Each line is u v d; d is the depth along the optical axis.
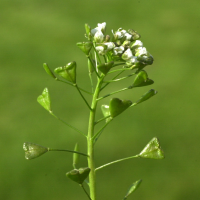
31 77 0.64
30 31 0.83
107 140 0.50
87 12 0.96
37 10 0.96
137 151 0.48
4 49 0.74
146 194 0.42
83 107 0.57
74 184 0.43
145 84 0.23
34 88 0.61
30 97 0.59
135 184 0.23
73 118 0.54
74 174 0.22
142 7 0.98
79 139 0.50
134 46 0.23
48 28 0.85
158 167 0.46
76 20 0.91
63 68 0.23
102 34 0.23
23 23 0.87
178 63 0.71
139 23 0.91
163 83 0.65
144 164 0.46
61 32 0.83
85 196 0.41
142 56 0.23
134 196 0.41
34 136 0.51
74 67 0.22
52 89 0.61
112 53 0.23
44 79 0.63
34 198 0.41
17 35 0.79
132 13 0.95
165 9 0.97
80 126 0.52
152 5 1.00
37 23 0.87
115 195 0.41
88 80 0.63
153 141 0.23
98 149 0.48
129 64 0.23
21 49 0.75
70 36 0.82
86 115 0.55
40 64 0.70
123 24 0.91
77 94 0.60
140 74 0.23
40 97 0.24
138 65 0.22
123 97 0.59
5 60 0.70
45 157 0.46
